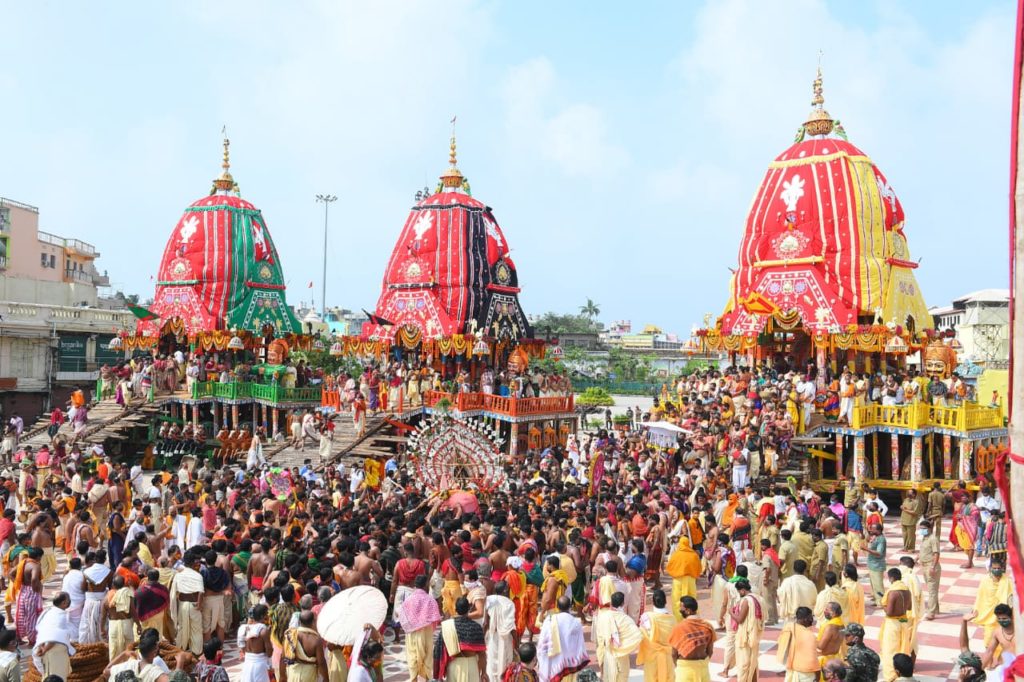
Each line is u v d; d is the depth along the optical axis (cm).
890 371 3566
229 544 1551
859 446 3006
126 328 5444
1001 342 5769
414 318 4250
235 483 2494
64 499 2178
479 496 2336
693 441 2809
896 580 1286
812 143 3609
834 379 3384
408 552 1438
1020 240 576
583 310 13538
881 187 3541
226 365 4288
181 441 3803
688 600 1168
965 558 2270
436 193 4547
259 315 4716
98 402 4116
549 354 4756
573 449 3262
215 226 4641
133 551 1463
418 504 2091
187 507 2003
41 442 3675
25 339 4959
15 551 1567
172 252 4681
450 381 4062
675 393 3612
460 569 1500
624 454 3005
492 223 4509
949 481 2992
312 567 1411
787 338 3616
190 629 1348
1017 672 582
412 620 1251
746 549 1897
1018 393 582
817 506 2239
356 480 2877
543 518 1770
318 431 3641
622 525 1833
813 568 1667
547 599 1388
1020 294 580
